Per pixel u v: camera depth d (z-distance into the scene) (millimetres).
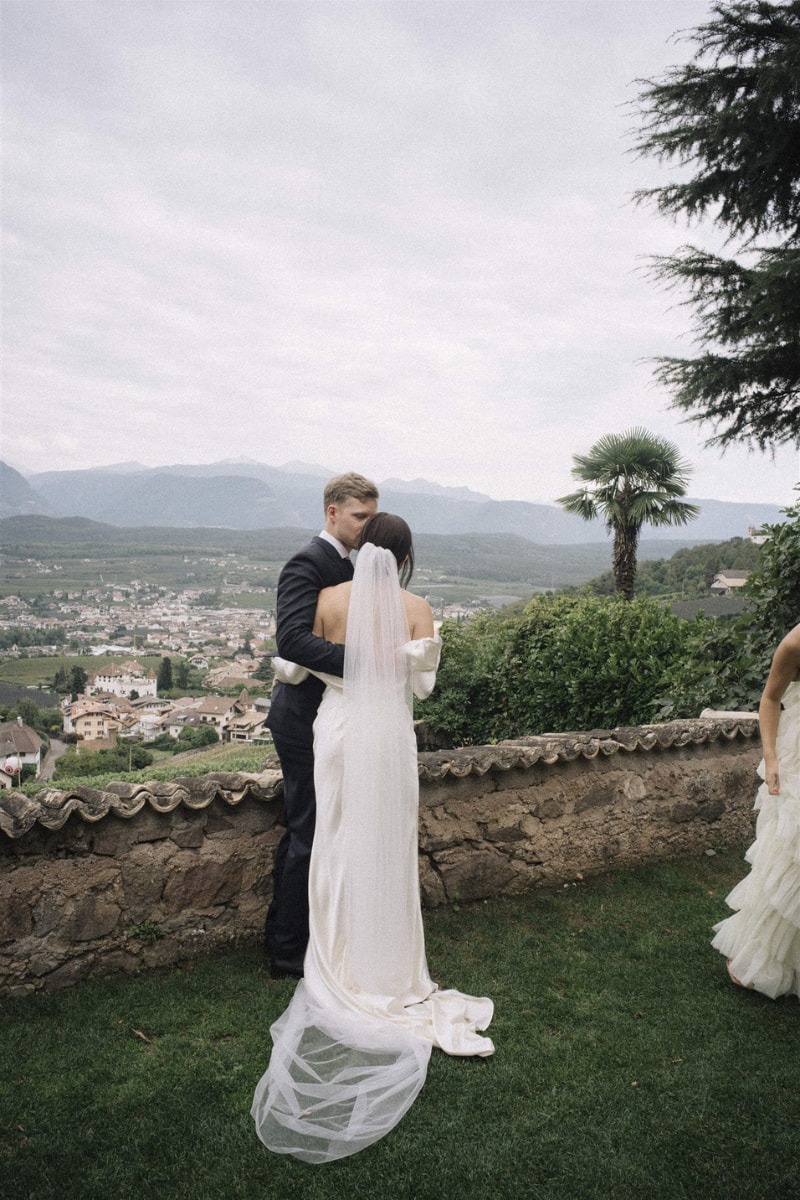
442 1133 2182
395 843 2846
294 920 3035
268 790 3299
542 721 8805
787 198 11398
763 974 2969
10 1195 1899
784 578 5789
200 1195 1928
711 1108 2326
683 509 17422
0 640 140125
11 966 2822
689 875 4441
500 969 3223
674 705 6473
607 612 8383
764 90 10156
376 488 3217
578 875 4273
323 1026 2629
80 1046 2561
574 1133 2197
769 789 2914
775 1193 1991
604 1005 2941
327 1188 1965
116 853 3014
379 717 2871
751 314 10938
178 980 3020
